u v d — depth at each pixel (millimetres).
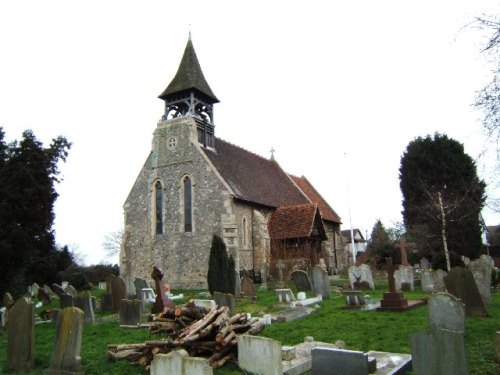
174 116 29625
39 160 15859
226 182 26469
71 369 8266
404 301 14047
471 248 32906
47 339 12117
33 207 15758
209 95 29594
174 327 9406
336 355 6824
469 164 36281
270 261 26984
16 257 15820
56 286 20750
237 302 17750
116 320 14461
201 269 25609
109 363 8953
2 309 15750
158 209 27938
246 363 7676
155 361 7062
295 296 18703
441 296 8688
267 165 36031
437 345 6336
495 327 10273
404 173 38688
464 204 31953
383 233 42469
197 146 27172
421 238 33844
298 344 9414
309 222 27375
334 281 26484
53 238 17359
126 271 27844
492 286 20422
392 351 8773
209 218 25891
